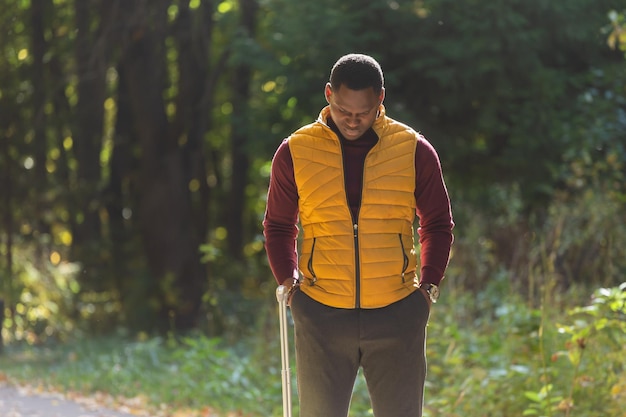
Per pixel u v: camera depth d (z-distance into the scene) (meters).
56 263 19.42
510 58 13.52
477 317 10.45
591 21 13.45
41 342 16.70
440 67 13.39
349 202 4.05
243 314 15.43
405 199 4.07
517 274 11.00
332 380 4.09
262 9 16.44
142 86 17.20
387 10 13.38
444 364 8.43
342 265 4.04
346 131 3.99
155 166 17.41
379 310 4.05
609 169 12.68
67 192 18.28
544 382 7.14
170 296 17.08
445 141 14.15
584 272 10.72
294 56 13.86
